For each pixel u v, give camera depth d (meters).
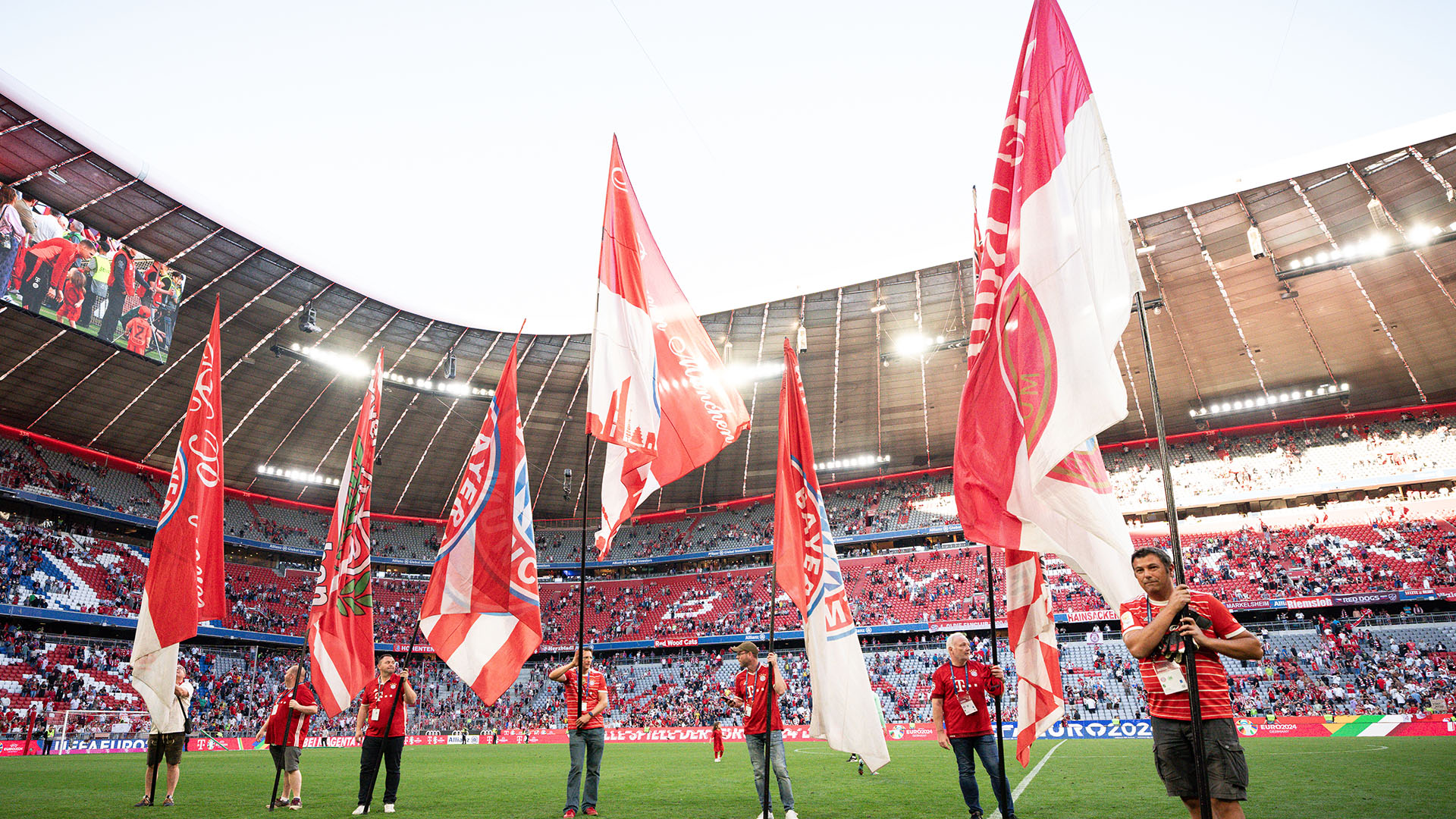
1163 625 4.27
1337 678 32.34
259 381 39.72
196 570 10.27
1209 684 4.41
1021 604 7.21
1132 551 4.54
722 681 43.62
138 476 44.34
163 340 31.67
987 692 7.80
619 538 54.97
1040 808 9.99
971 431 5.64
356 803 11.55
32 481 38.62
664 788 13.86
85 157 27.75
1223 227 32.19
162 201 30.14
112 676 36.25
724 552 50.81
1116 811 9.65
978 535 5.43
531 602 9.13
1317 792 11.17
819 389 44.34
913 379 42.88
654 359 8.40
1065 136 5.22
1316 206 30.89
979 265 7.53
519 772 17.91
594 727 9.80
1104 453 48.06
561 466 49.97
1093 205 4.89
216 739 31.88
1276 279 34.12
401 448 47.22
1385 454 40.69
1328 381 40.44
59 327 32.69
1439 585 34.94
